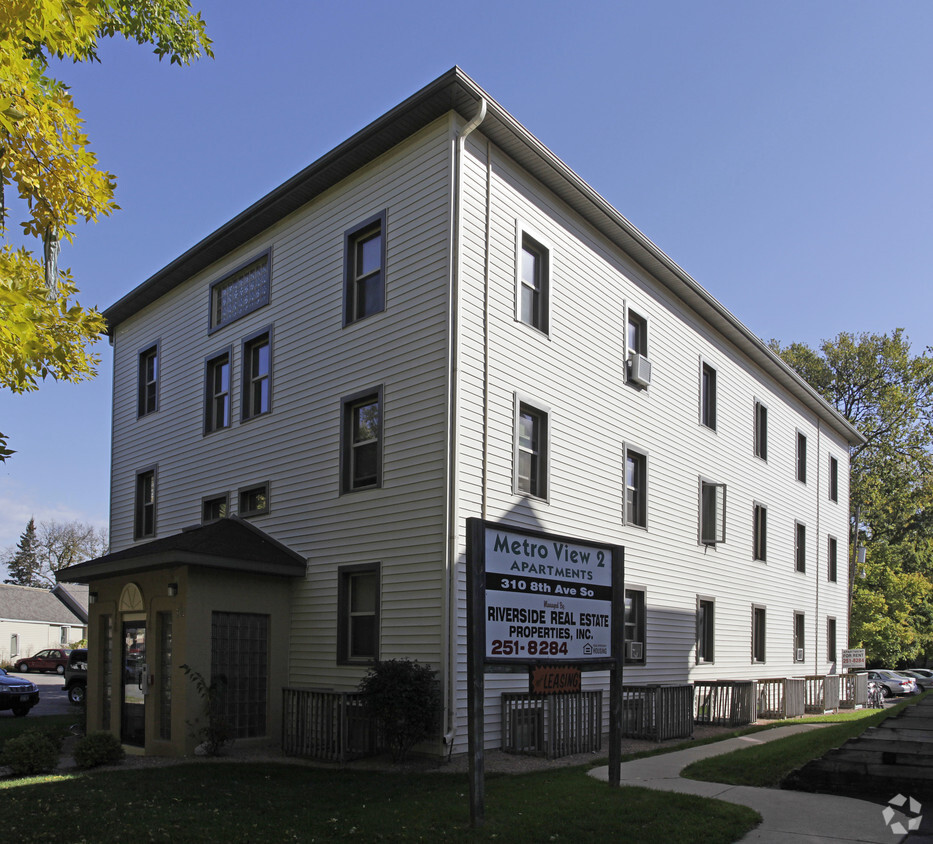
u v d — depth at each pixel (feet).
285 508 51.78
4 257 20.59
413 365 44.86
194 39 31.40
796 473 91.61
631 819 25.23
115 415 73.77
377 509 45.39
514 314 47.65
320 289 52.26
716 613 68.49
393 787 32.07
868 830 24.06
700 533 67.00
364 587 46.21
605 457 54.90
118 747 40.52
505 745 42.65
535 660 27.37
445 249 44.24
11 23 19.03
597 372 55.01
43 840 24.45
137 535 67.77
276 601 48.21
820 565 96.32
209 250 61.41
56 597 200.03
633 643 55.31
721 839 22.98
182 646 42.73
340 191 51.90
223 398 60.64
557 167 49.93
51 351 22.35
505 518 44.93
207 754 41.83
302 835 24.50
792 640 85.46
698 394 69.36
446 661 40.24
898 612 137.90
